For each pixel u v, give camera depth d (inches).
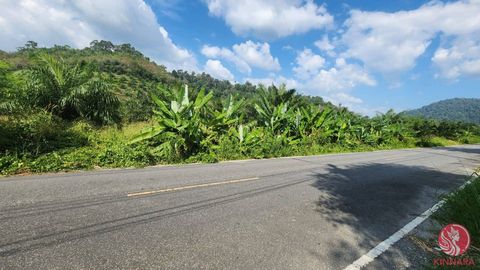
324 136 706.8
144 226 145.3
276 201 206.7
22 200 169.8
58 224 140.0
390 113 1364.4
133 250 120.0
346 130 843.4
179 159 371.9
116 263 109.0
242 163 387.5
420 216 191.2
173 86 535.2
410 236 156.3
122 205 173.9
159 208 173.6
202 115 497.7
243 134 499.5
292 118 671.1
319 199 220.5
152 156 350.0
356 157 567.8
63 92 490.0
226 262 115.9
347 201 220.5
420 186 295.0
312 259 124.3
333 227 163.8
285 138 586.6
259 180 275.4
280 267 115.3
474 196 171.2
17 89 449.4
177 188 222.5
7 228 131.6
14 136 316.8
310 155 561.6
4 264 103.0
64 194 187.2
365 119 1067.9
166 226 147.3
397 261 127.5
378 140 1007.0
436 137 1662.2
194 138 408.8
